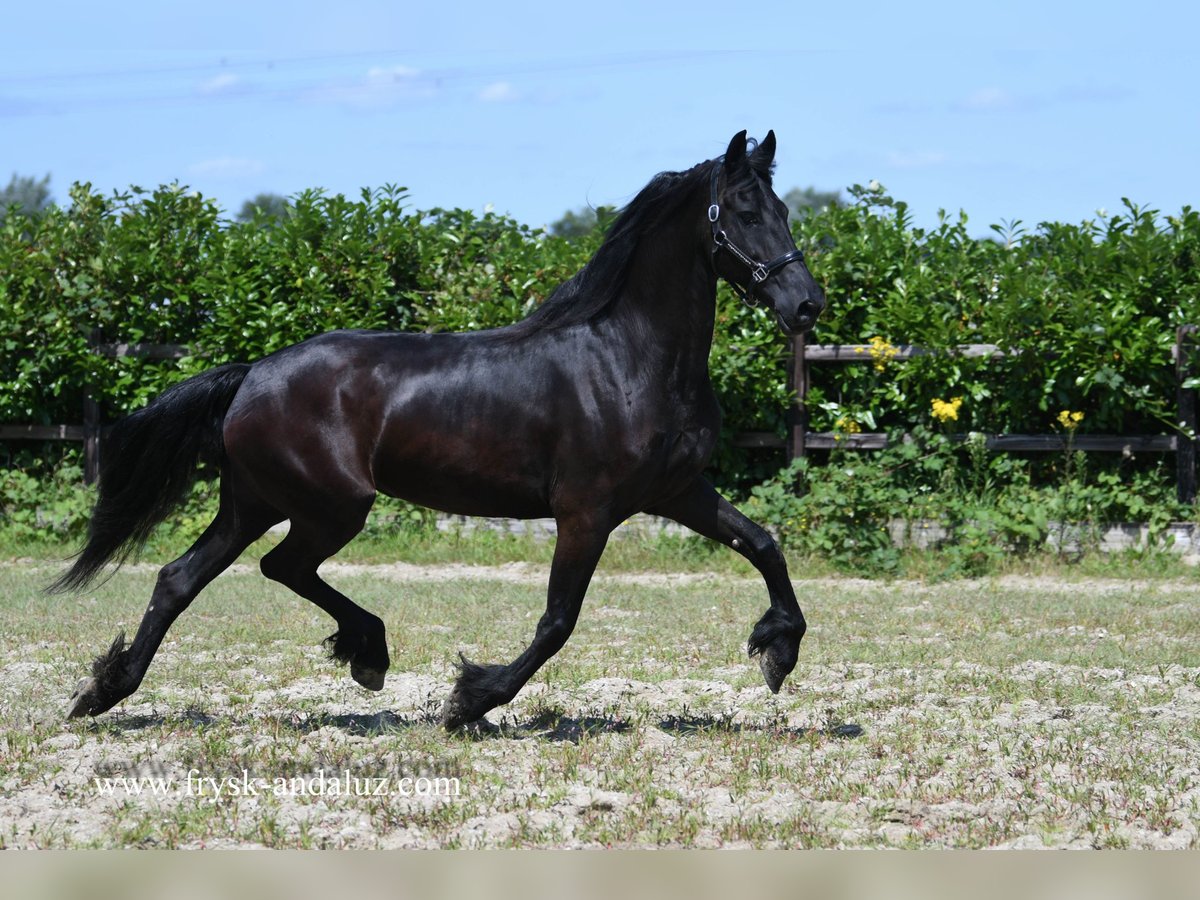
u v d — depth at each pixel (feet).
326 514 31.76
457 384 31.48
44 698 35.86
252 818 25.64
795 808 26.22
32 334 72.33
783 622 31.81
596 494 30.89
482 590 57.26
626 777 28.19
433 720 33.42
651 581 61.31
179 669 40.09
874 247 67.97
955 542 63.46
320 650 43.91
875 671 40.22
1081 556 62.54
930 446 65.26
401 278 73.46
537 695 36.55
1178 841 24.22
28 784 27.89
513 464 31.32
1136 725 33.19
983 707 35.09
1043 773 28.58
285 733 32.12
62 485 73.00
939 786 27.63
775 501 64.23
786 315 30.19
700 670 40.63
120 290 72.95
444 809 25.90
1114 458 65.77
